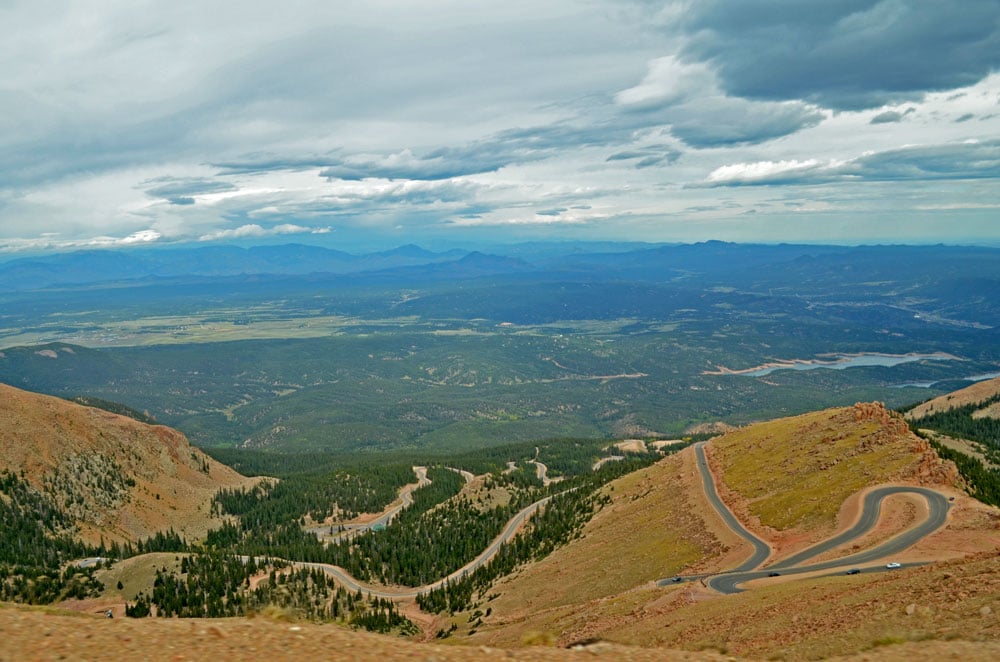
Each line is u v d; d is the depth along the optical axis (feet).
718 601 260.42
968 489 416.05
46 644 91.15
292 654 93.35
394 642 103.35
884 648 119.65
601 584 438.81
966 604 141.18
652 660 103.76
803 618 179.63
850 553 345.31
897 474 445.37
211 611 487.61
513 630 370.94
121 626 101.86
